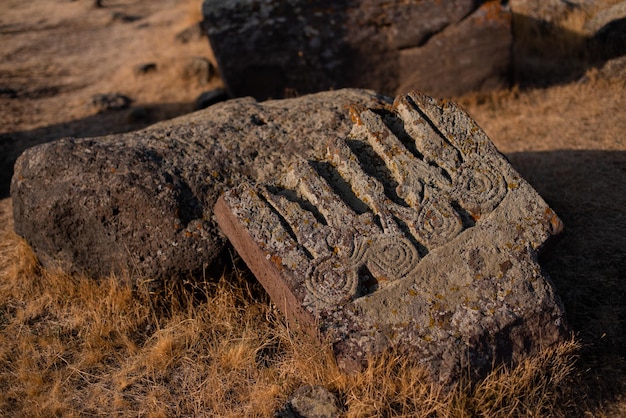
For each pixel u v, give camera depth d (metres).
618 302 2.14
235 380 1.96
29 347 2.08
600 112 3.19
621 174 2.68
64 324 2.16
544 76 3.77
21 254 2.37
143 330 2.13
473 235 1.99
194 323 2.10
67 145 2.28
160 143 2.29
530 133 3.11
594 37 3.91
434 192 2.04
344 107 2.36
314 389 1.86
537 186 2.66
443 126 2.15
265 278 2.01
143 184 2.17
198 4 5.95
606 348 2.01
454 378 1.83
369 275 1.95
